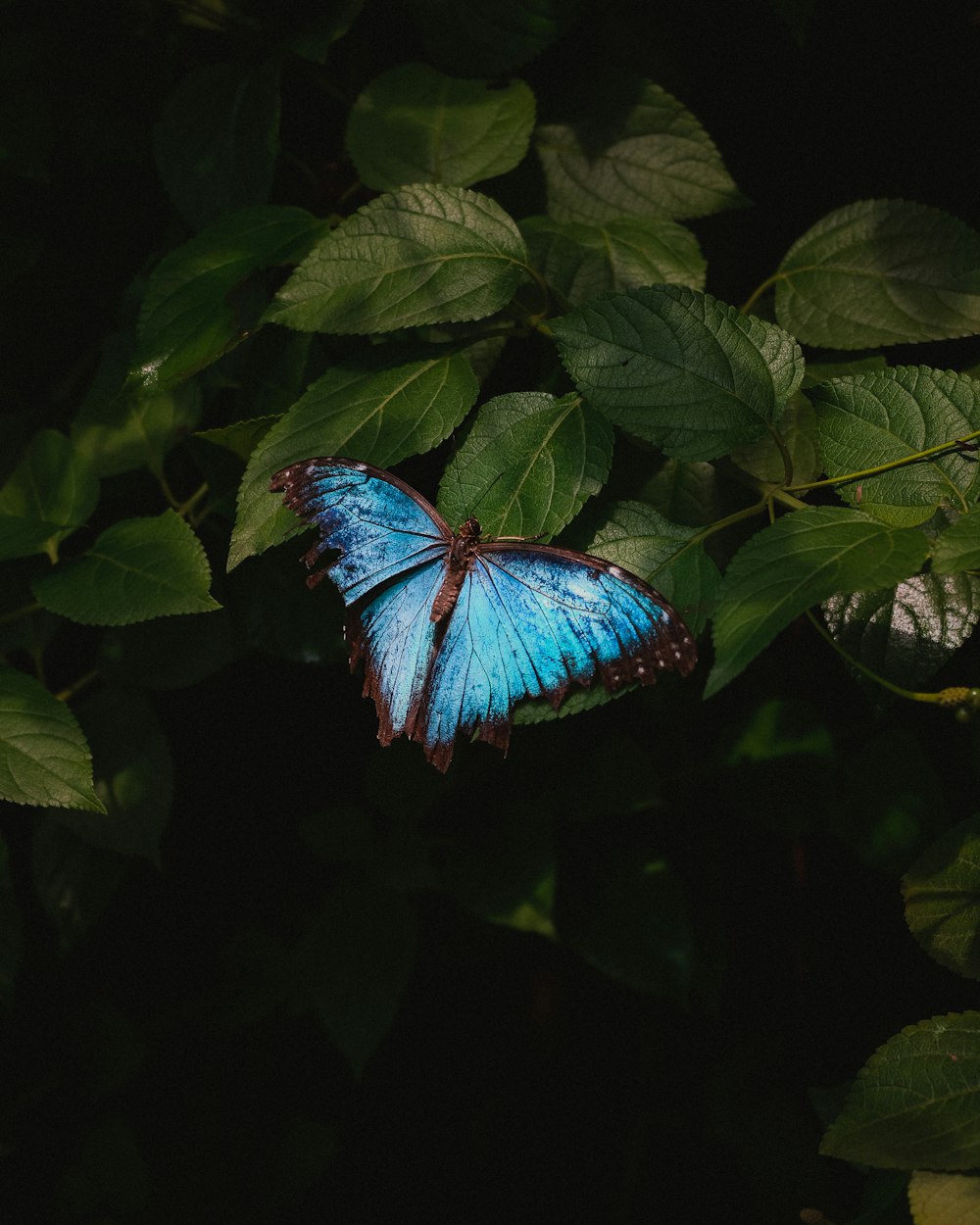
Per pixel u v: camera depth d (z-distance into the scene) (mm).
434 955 1179
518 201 1043
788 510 980
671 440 935
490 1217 1224
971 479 929
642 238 1004
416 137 1018
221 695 1138
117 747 1070
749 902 1132
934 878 956
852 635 951
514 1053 1206
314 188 1081
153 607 992
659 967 1093
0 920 1062
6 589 1087
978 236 979
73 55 1095
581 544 952
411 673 954
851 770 1074
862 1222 967
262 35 1065
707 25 1062
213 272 990
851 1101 930
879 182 1071
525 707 942
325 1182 1239
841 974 1128
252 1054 1216
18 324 1117
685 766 1104
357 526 946
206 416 1072
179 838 1159
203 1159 1201
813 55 1061
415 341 970
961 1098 925
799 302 993
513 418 948
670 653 917
